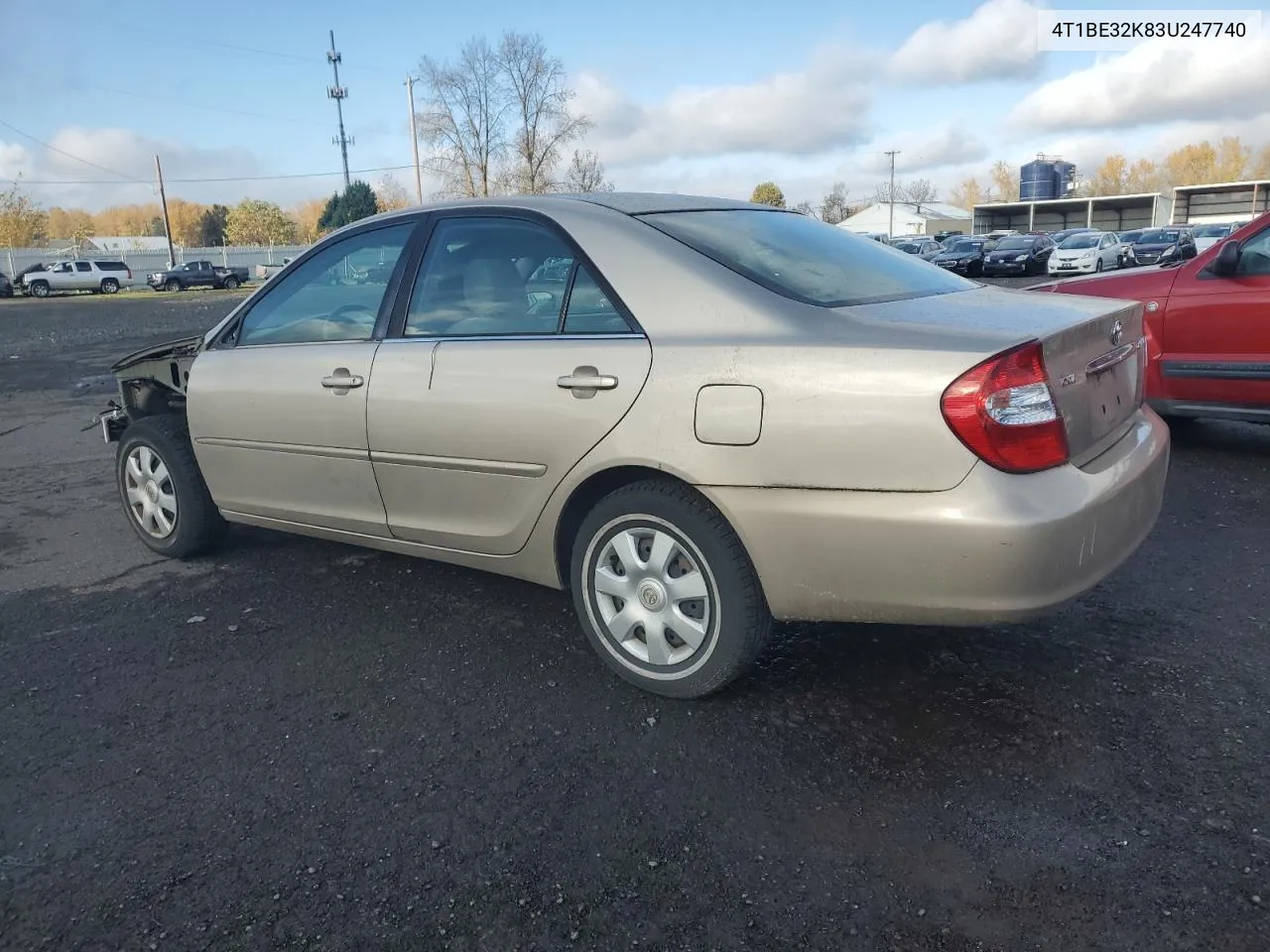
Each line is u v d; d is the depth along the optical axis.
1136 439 3.17
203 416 4.28
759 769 2.76
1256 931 2.08
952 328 2.68
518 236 3.42
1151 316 6.20
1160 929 2.10
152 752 2.97
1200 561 4.20
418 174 45.66
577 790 2.69
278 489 4.12
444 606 4.06
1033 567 2.54
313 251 4.08
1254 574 4.03
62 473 7.02
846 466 2.65
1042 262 37.09
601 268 3.17
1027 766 2.71
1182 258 36.34
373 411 3.62
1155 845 2.37
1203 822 2.44
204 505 4.59
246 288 51.91
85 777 2.84
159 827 2.59
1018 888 2.25
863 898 2.23
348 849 2.47
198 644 3.76
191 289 50.16
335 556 4.74
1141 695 3.07
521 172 44.31
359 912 2.25
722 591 2.94
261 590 4.32
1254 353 5.79
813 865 2.35
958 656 3.38
